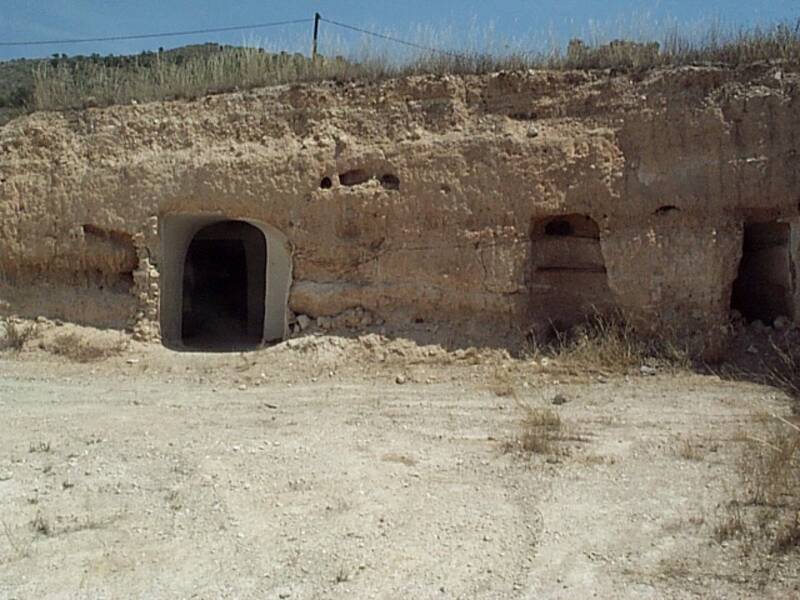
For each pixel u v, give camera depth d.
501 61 12.36
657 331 10.63
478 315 11.18
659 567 4.77
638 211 10.77
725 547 4.97
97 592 4.59
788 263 10.74
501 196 11.17
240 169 12.21
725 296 10.55
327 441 7.54
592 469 6.56
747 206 10.53
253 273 15.55
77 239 12.73
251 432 7.93
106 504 5.94
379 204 11.55
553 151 11.13
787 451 6.45
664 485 6.11
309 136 12.30
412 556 5.00
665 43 11.83
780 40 11.38
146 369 11.34
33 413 8.88
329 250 11.73
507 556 4.98
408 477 6.44
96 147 13.10
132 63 17.72
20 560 5.01
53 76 14.99
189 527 5.50
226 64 13.77
